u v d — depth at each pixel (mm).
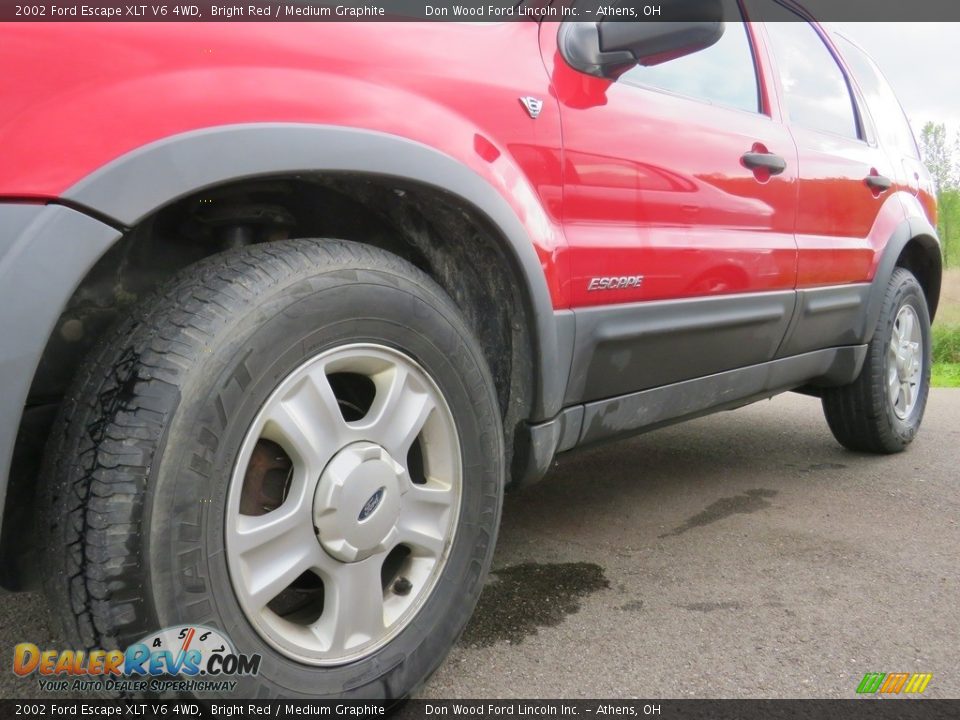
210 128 1147
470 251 1688
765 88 2639
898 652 1735
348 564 1341
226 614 1166
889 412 3395
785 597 2014
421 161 1411
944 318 13406
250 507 1263
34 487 1228
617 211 1919
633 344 1989
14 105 1025
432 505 1475
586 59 1799
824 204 2787
